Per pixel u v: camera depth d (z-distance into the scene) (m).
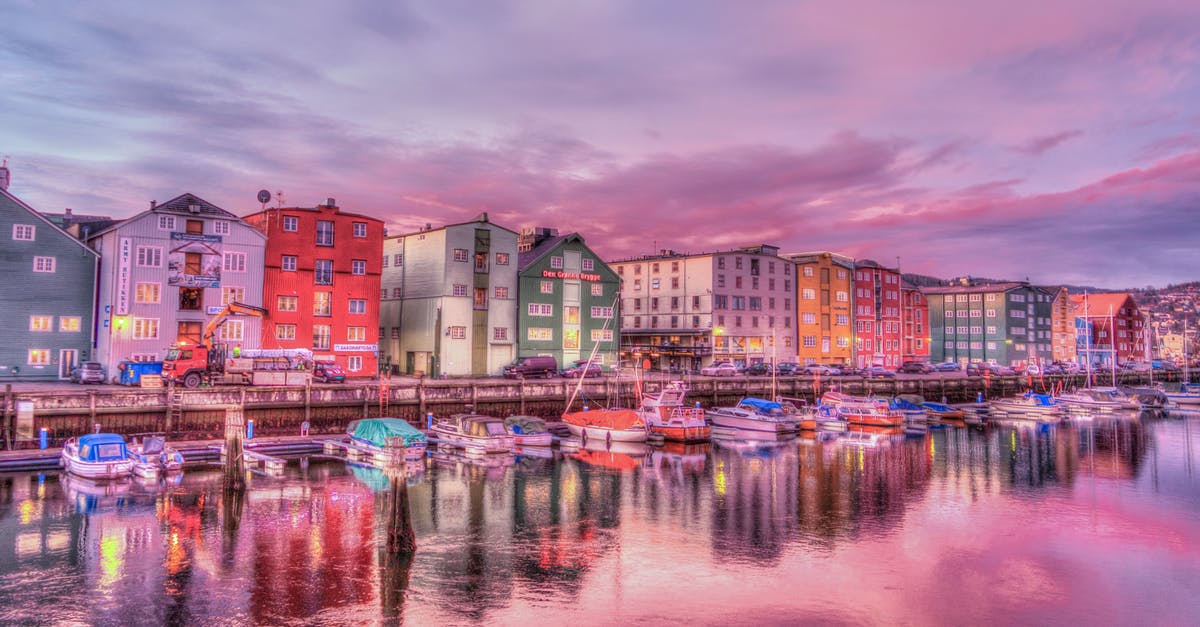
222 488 37.38
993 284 156.75
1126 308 172.62
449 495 37.69
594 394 65.31
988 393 99.00
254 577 25.05
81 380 54.97
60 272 57.81
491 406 59.59
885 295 127.38
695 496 37.97
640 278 110.25
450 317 75.88
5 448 41.62
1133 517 34.28
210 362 52.03
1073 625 22.17
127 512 32.72
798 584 25.22
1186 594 24.64
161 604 22.66
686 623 21.92
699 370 96.62
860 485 41.12
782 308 109.69
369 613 22.23
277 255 65.62
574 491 38.88
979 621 22.38
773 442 59.56
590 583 25.08
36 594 23.31
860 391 86.06
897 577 25.97
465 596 23.72
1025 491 39.88
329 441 48.31
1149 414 86.12
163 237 59.69
